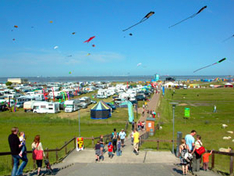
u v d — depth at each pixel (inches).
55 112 1887.3
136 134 613.3
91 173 406.3
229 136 969.5
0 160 621.3
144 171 420.8
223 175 372.2
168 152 631.2
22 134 351.9
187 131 1126.4
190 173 392.5
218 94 3216.0
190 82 6259.8
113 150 637.3
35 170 402.3
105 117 1616.6
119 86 4069.9
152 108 2032.5
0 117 1648.6
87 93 3725.4
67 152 635.5
